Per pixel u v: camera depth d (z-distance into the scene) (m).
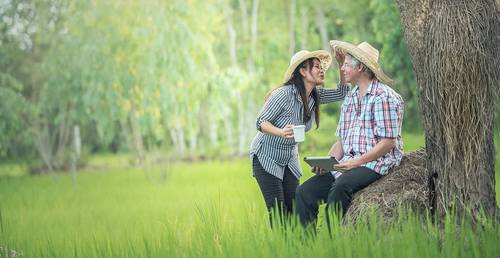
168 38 39.50
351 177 12.55
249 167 41.47
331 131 57.41
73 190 34.59
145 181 38.28
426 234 11.58
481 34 12.05
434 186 12.35
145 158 40.03
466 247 11.15
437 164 12.28
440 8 12.17
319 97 14.30
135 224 19.55
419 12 12.41
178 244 12.53
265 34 62.34
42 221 22.75
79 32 41.19
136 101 40.62
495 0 12.35
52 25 44.84
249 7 66.12
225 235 12.73
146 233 16.42
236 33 65.12
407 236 10.98
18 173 52.16
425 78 12.36
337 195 12.52
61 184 38.88
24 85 52.16
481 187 12.10
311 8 61.62
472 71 11.98
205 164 49.25
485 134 12.12
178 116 40.97
